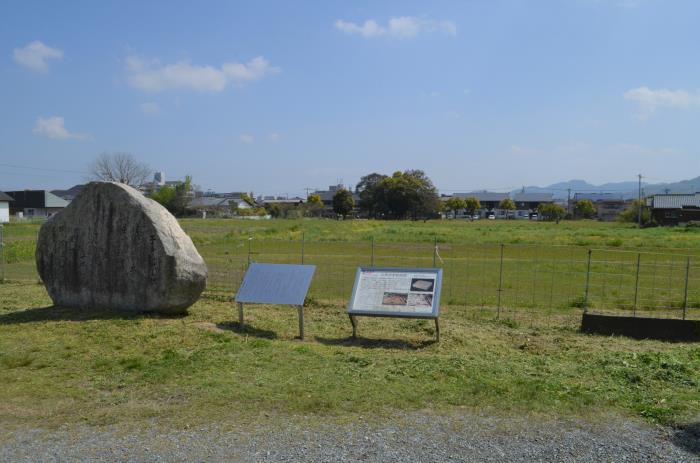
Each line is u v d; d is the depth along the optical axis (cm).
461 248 2912
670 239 3559
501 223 7594
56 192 10756
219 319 1107
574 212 10912
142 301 1086
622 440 555
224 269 1875
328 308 1293
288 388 688
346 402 646
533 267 2133
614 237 3734
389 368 794
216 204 10500
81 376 736
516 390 697
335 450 519
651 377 777
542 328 1135
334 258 2353
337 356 859
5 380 716
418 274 1020
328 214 10631
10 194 8331
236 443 532
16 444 530
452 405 643
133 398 656
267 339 968
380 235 3825
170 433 555
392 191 9762
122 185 1118
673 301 1450
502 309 1330
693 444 546
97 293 1121
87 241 1126
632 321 1084
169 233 1090
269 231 4131
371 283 1026
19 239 3244
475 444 539
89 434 553
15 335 923
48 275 1157
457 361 841
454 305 1381
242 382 711
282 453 512
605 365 841
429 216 10169
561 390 704
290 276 1035
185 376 734
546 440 552
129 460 496
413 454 514
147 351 855
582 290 1619
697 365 839
